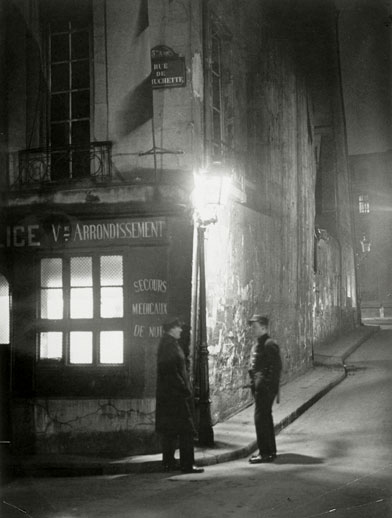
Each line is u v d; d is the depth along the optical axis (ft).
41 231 34.68
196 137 34.96
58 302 34.73
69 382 33.81
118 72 35.04
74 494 24.95
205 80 37.14
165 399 28.35
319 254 73.10
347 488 24.00
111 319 33.86
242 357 42.06
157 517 21.13
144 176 34.32
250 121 45.44
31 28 36.45
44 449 33.71
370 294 211.41
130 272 33.55
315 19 75.66
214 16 39.40
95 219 34.12
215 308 37.35
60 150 35.37
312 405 44.19
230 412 39.58
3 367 35.27
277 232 51.16
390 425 36.65
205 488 24.80
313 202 67.26
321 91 86.99
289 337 53.47
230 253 40.06
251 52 46.47
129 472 28.94
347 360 67.56
